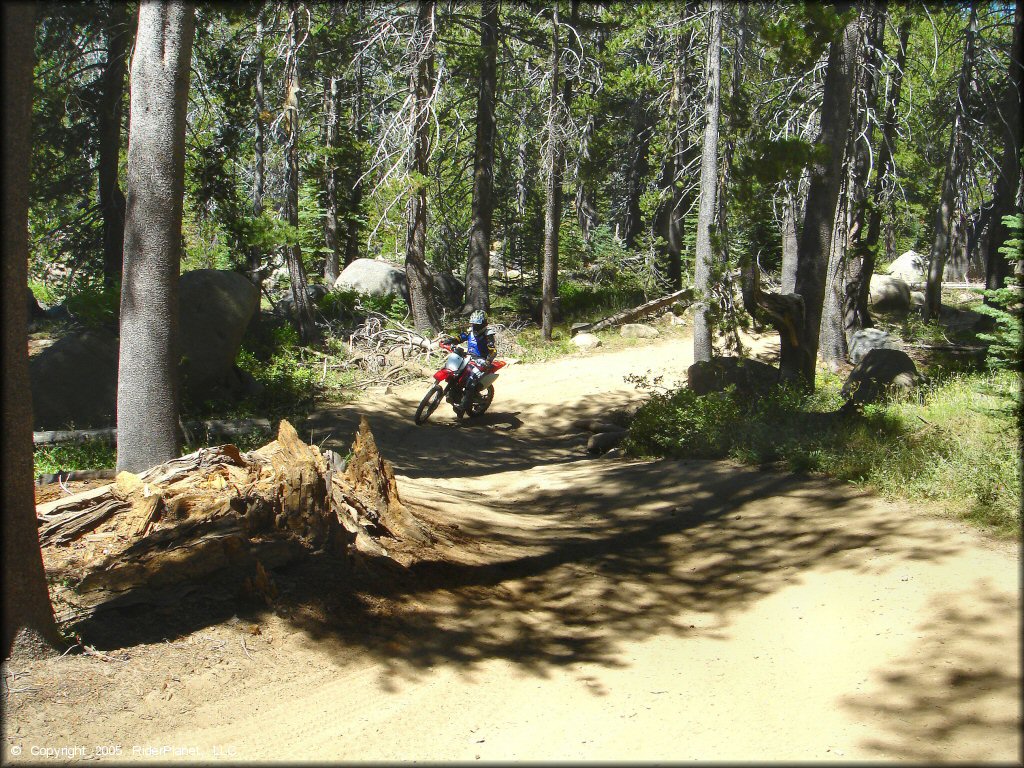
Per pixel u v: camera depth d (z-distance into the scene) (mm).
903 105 23047
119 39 20406
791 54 13023
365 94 27703
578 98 28453
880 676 4613
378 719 4641
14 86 4672
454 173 30844
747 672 5062
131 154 8055
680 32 21984
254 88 23375
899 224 28781
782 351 13953
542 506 10344
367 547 6652
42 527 6445
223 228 23188
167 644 5160
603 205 42469
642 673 5207
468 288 28375
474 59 26453
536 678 5195
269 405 16328
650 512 9047
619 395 19125
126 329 8109
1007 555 5812
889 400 12844
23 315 4777
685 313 27469
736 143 18812
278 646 5320
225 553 5945
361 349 21516
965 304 30219
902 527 6816
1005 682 4211
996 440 8211
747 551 7254
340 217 32969
